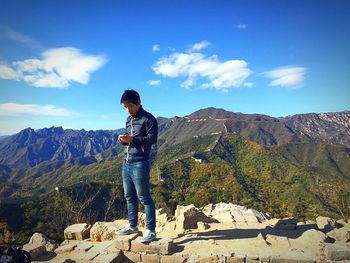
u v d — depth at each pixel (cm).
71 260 576
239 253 549
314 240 602
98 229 708
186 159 10819
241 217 811
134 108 588
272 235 639
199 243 607
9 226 3847
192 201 6494
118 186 5478
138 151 592
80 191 5094
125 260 575
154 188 7244
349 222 746
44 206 4525
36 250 612
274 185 9194
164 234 714
